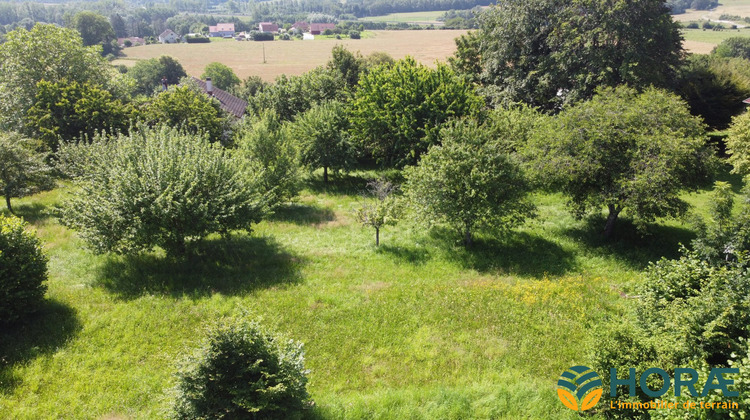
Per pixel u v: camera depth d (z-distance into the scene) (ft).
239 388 31.99
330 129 113.19
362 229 81.35
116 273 59.98
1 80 125.18
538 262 67.05
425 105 108.06
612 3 109.19
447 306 53.47
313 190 113.39
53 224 75.41
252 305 52.95
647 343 33.94
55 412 35.73
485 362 43.42
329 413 35.47
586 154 68.18
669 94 79.66
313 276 62.08
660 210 64.64
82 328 46.98
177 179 60.95
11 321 47.06
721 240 50.29
